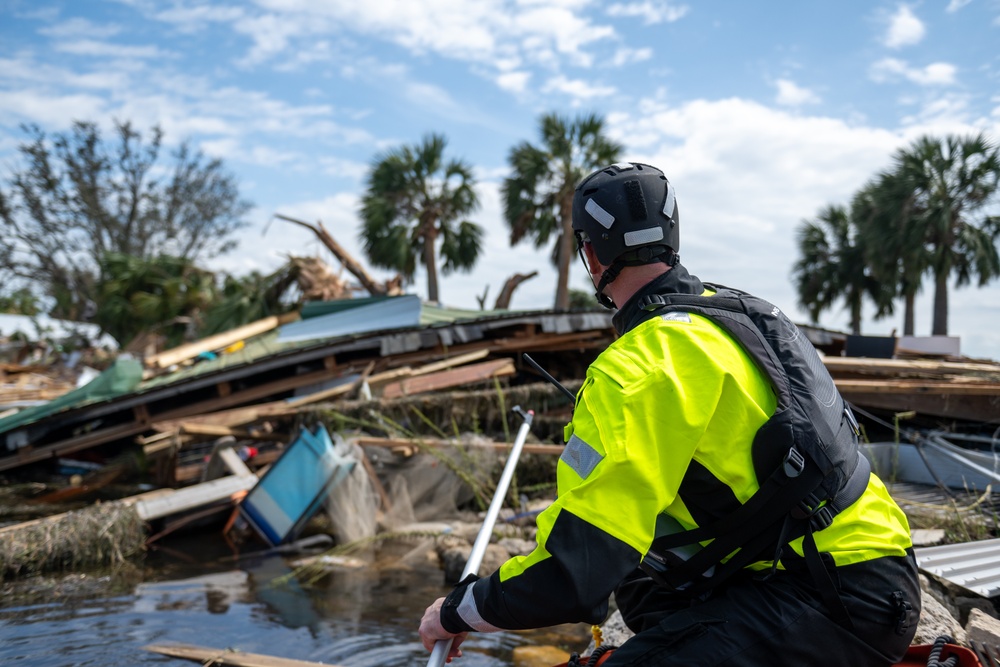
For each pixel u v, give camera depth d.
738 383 1.40
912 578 1.51
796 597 1.44
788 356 1.49
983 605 3.28
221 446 7.32
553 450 6.25
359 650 3.72
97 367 21.75
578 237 1.76
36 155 33.31
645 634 1.54
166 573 5.30
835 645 1.42
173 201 36.75
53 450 9.82
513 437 7.02
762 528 1.42
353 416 7.26
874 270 20.81
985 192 19.09
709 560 1.46
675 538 1.47
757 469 1.41
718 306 1.53
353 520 5.94
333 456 6.04
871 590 1.45
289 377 9.84
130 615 4.29
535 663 3.58
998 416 6.59
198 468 8.38
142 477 9.51
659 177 1.68
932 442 5.85
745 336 1.47
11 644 3.79
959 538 4.26
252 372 9.56
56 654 3.63
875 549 1.46
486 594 1.45
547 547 1.34
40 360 25.52
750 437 1.41
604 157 20.05
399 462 6.57
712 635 1.45
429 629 1.59
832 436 1.46
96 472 9.59
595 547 1.31
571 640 3.93
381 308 11.48
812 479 1.41
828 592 1.42
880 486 1.61
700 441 1.39
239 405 10.07
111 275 23.16
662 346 1.42
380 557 5.59
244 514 6.18
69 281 35.59
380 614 4.30
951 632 2.69
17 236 33.97
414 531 5.73
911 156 19.75
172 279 21.42
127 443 10.81
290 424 8.02
